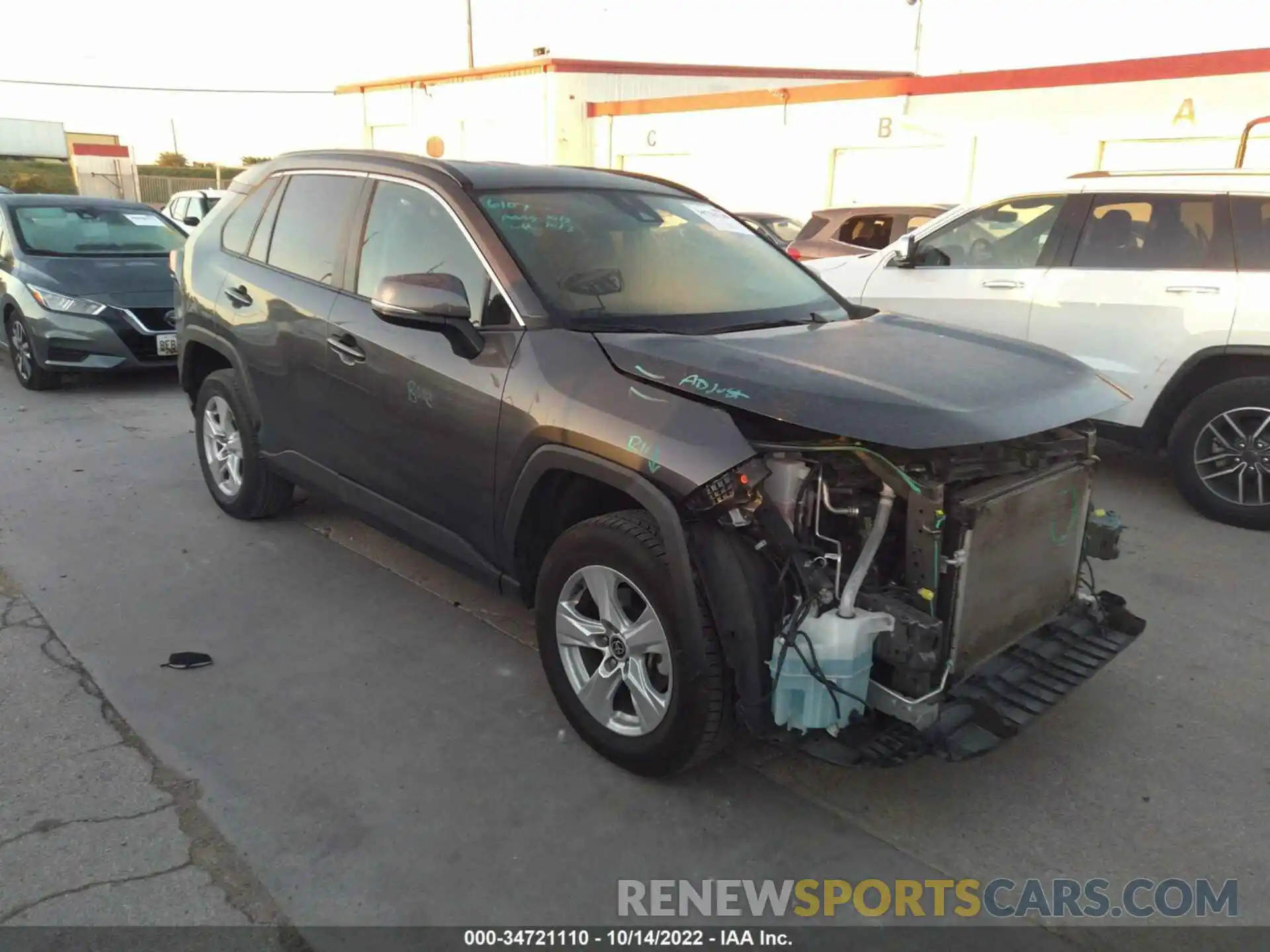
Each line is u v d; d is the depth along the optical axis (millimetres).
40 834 2783
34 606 4227
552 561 3188
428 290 3250
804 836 2889
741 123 19906
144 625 4074
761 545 2688
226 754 3201
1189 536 5328
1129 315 5758
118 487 5820
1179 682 3783
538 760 3213
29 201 9203
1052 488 3096
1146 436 5852
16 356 8609
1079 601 3430
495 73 25156
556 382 3107
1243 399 5324
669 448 2746
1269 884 2729
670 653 2814
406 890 2625
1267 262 5352
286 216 4598
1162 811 3027
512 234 3525
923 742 2713
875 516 2715
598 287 3455
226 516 5363
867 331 3537
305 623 4137
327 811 2926
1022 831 2930
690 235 4016
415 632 4086
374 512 4070
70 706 3453
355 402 3959
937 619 2660
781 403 2682
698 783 3111
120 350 8125
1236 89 13203
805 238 11867
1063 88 14953
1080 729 3467
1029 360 3293
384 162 4102
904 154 17234
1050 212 6199
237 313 4719
